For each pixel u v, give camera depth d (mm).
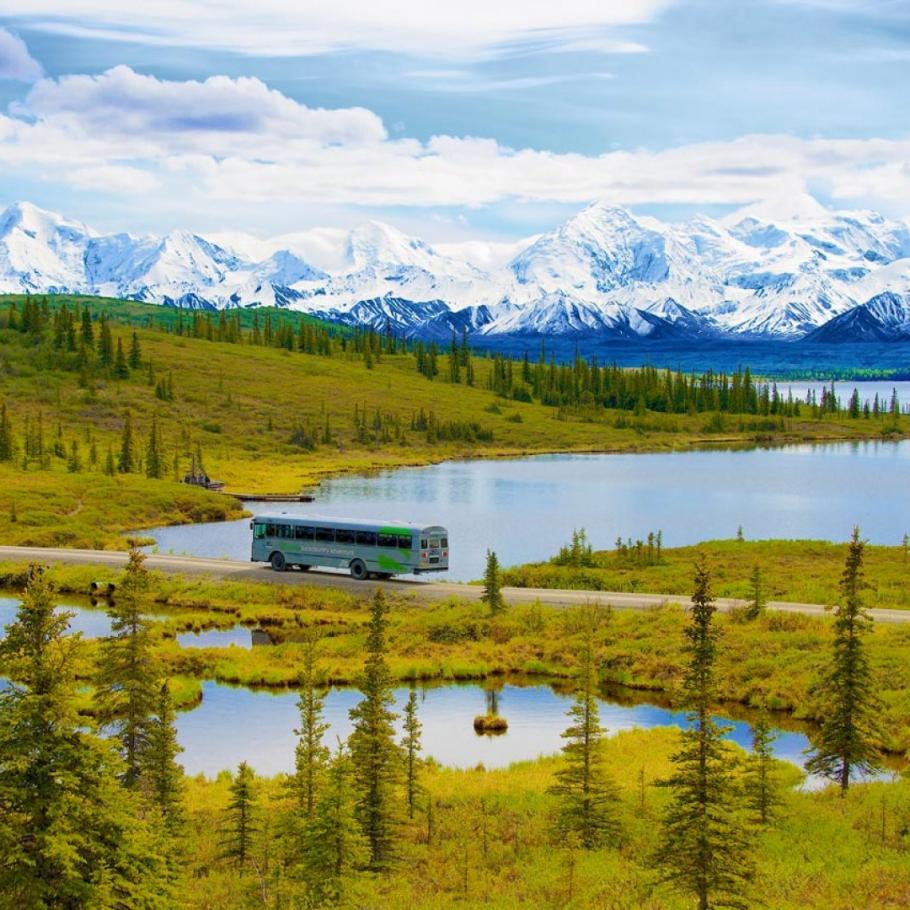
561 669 70938
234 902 33312
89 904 22906
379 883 35812
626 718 61719
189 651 72875
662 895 33094
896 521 151000
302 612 83875
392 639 76375
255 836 39156
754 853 34656
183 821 41375
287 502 173125
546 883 35062
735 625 73938
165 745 41750
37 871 22906
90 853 23812
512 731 59406
